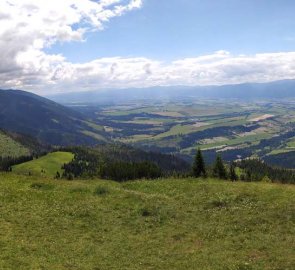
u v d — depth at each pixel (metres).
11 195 41.69
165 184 50.56
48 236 30.52
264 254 26.61
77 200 41.56
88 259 26.38
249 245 28.50
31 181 50.12
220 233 31.53
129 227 33.81
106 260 26.34
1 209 36.44
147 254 27.62
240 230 32.06
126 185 52.16
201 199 41.66
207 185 47.38
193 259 26.33
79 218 35.69
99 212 37.47
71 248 28.30
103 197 42.94
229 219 34.81
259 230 31.67
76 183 50.94
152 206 39.06
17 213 35.69
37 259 25.41
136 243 29.92
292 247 27.33
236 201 40.03
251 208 37.19
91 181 56.22
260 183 49.09
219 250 27.95
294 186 45.25
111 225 34.22
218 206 39.09
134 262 26.14
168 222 35.00
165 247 29.03
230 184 47.53
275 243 28.47
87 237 30.86
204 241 30.16
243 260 25.66
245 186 45.53
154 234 31.95
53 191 45.03
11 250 26.55
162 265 25.52
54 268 24.09
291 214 34.00
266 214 34.81
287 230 30.92
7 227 31.64
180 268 24.88
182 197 43.34
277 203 37.47
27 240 29.12
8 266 23.70
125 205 39.69
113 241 30.28
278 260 25.12
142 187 50.31
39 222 33.75
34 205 38.75
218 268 24.44
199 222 34.69
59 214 36.34
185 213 37.41
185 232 32.31
